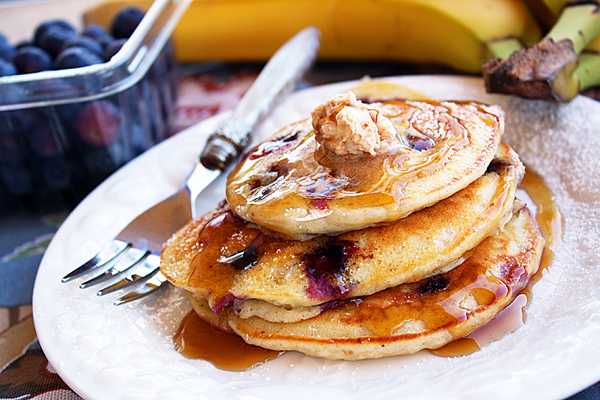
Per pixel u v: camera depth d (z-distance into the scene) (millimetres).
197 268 367
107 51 466
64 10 558
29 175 457
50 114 442
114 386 348
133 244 393
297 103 457
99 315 371
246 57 563
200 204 410
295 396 344
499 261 366
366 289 356
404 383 344
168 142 442
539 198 396
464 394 336
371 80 458
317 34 505
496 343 351
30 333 390
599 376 333
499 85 419
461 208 364
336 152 366
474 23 478
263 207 359
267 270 360
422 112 386
